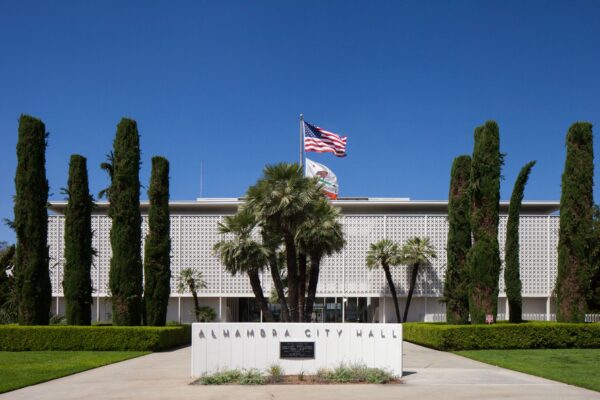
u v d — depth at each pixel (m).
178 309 53.25
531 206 55.88
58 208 56.28
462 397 13.91
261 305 30.66
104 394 14.53
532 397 13.90
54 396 14.25
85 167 33.09
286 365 17.56
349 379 16.48
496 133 32.38
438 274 53.16
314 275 30.98
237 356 17.59
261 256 30.73
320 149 44.41
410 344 35.31
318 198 32.78
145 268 33.94
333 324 17.81
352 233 53.78
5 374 18.39
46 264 31.41
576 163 31.52
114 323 31.42
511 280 36.44
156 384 16.34
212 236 53.19
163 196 34.53
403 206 55.25
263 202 28.05
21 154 31.34
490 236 32.00
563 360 23.12
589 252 31.28
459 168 35.94
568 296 31.11
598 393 14.58
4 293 41.44
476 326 29.17
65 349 28.55
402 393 14.54
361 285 53.19
